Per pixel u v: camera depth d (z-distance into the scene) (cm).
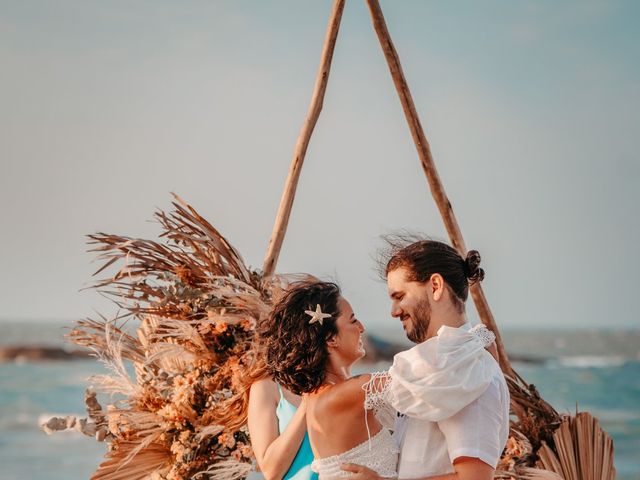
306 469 269
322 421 242
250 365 313
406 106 370
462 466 220
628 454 1638
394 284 246
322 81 375
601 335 9194
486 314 362
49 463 1439
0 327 9531
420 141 370
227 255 342
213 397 326
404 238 265
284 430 281
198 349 329
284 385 253
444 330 233
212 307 333
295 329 248
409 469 231
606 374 3453
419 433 232
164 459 332
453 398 221
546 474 333
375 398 232
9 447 1593
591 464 347
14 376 3077
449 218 368
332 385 246
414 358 229
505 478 338
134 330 348
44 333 7719
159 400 333
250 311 330
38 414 2144
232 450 326
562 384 3089
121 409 334
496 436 224
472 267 246
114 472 327
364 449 237
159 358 340
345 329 251
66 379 2988
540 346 6319
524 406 353
